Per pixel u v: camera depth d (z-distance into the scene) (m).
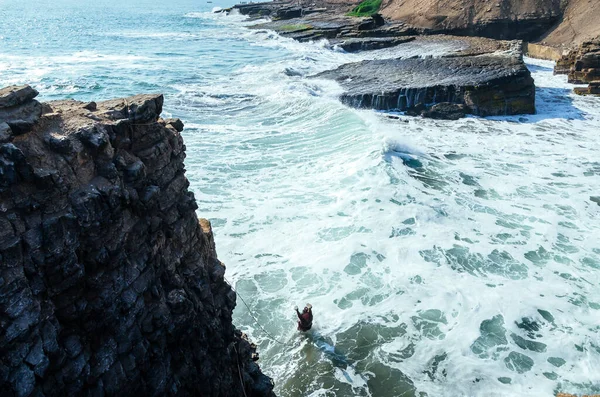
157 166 7.16
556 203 19.19
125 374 6.17
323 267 14.87
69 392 5.59
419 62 39.78
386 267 14.94
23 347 5.16
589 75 37.97
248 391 8.53
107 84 36.00
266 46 56.91
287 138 24.67
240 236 16.20
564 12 54.03
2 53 48.94
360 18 69.44
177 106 30.03
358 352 12.03
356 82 35.22
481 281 14.43
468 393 10.99
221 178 20.03
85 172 5.94
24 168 5.28
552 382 11.27
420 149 24.20
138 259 6.57
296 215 17.50
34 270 5.34
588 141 26.69
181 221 7.60
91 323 5.92
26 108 5.71
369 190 19.14
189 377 7.15
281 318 13.02
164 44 58.97
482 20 55.47
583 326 12.88
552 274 14.85
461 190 19.98
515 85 32.00
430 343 12.30
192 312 7.27
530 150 25.11
